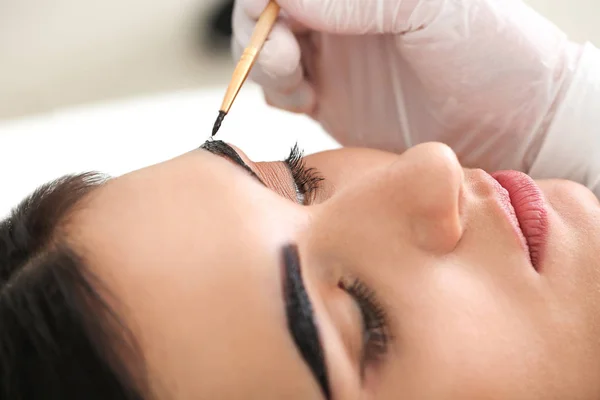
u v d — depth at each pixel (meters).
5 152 1.38
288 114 1.43
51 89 1.57
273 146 1.37
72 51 1.54
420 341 0.58
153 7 1.54
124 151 1.37
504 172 0.73
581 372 0.62
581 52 0.89
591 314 0.63
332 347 0.56
